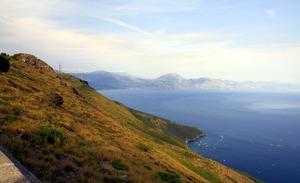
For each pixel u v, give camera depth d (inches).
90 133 1128.8
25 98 1272.1
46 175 487.5
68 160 630.5
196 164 2635.3
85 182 547.8
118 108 4859.7
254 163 6067.9
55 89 2234.3
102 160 796.6
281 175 5290.4
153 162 1280.8
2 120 728.3
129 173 773.9
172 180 959.0
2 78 1550.2
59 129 920.3
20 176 337.7
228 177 2822.3
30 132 703.1
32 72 2514.8
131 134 2052.2
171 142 4325.8
